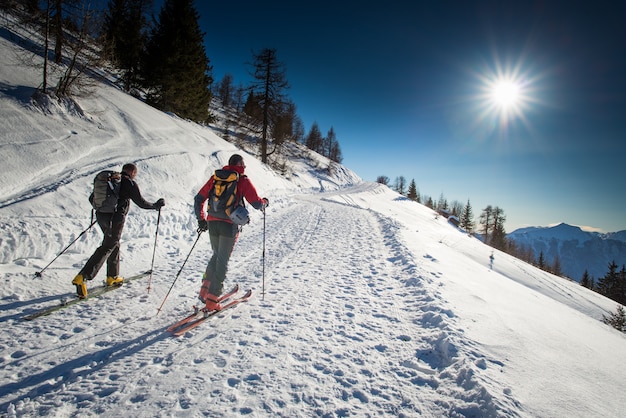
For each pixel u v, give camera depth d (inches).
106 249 159.9
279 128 1242.0
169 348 116.1
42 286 164.9
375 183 2268.7
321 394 92.8
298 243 321.4
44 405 84.2
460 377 98.4
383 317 150.6
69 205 245.6
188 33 898.1
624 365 131.0
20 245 190.5
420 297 170.7
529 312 180.1
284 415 83.6
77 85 403.9
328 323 141.3
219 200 142.9
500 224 2400.3
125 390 91.6
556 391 96.3
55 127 342.3
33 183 257.0
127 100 600.7
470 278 232.4
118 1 823.7
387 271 228.8
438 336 126.3
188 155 491.8
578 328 176.6
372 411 86.6
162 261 237.3
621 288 1615.4
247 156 877.8
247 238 336.5
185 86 925.2
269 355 112.8
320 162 2290.8
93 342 118.3
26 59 417.7
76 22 389.4
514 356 116.0
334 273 221.0
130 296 164.9
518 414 80.0
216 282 143.9
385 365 109.7
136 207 304.8
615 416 88.5
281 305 160.6
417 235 404.8
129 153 395.2
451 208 3378.4
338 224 460.8
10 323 126.5
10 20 505.7
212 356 111.2
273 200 641.6
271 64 1098.7
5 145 271.3
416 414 85.4
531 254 2689.5
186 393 90.8
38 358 106.0
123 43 848.3
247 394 91.2
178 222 322.7
